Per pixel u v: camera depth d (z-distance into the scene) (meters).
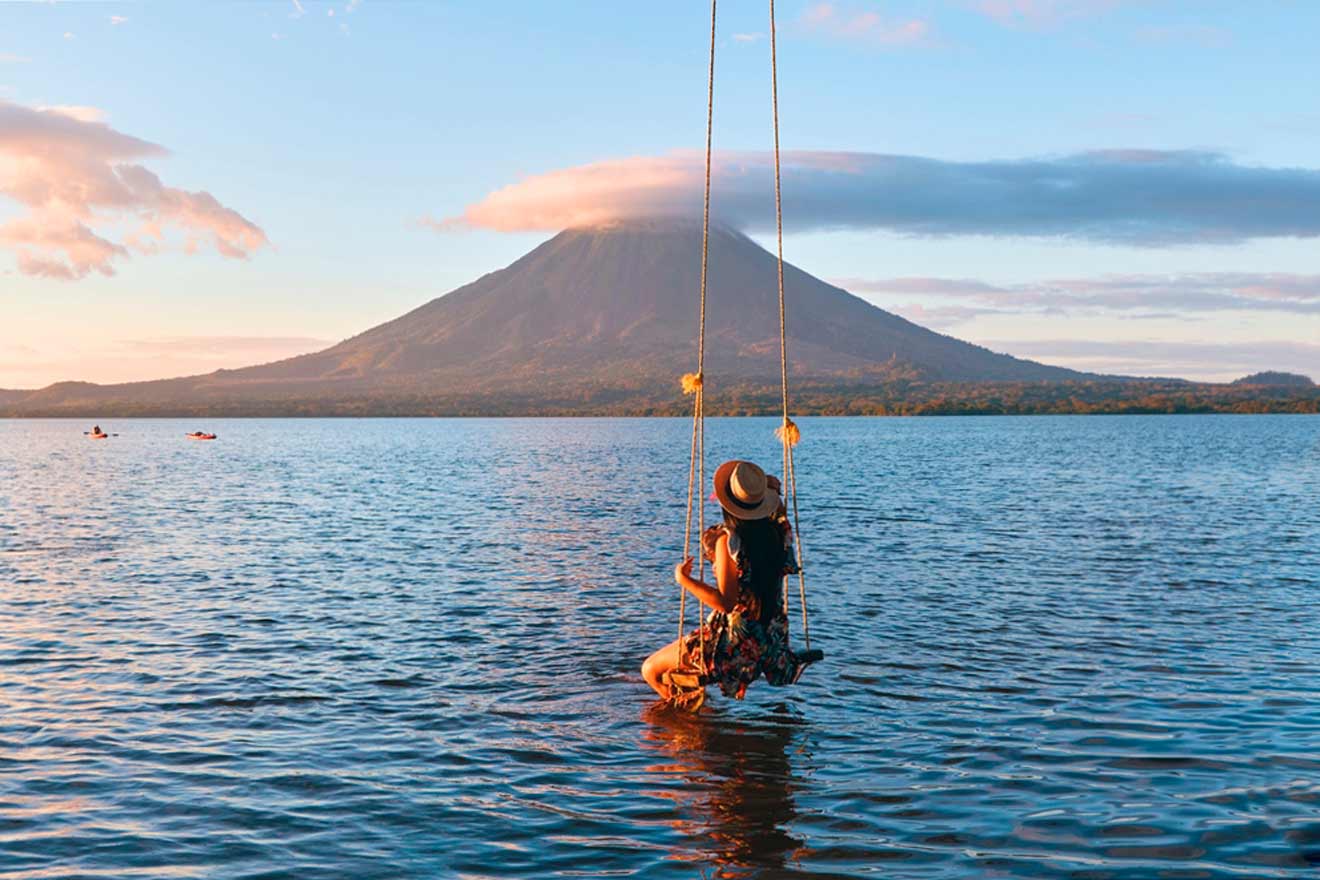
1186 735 9.05
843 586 17.08
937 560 20.20
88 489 42.97
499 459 72.50
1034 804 7.53
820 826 7.18
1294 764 8.30
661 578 18.14
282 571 19.08
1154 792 7.73
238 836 7.01
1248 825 7.11
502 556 21.16
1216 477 46.97
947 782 7.98
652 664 10.01
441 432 174.00
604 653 12.35
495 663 11.85
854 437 123.44
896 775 8.15
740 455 74.81
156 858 6.67
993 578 17.92
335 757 8.60
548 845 6.88
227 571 19.09
